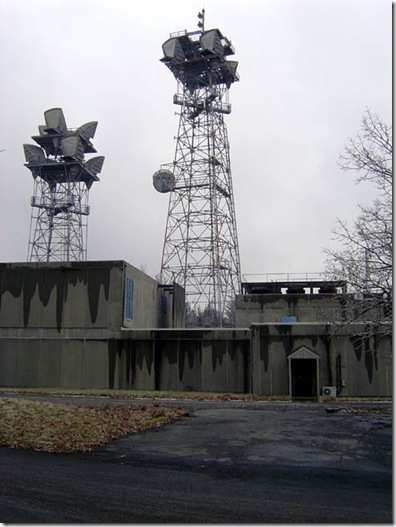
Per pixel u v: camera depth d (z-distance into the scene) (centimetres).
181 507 834
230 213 5706
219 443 1463
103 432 1535
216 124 5759
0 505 833
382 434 1656
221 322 5259
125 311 3934
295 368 3456
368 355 3391
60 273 3981
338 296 3234
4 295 4012
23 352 3928
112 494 905
